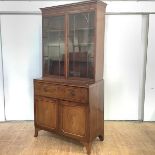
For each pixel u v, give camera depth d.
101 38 2.77
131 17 3.47
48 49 3.11
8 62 3.63
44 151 2.67
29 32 3.57
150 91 3.63
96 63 2.66
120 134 3.19
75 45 2.84
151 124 3.62
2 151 2.66
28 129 3.41
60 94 2.75
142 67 3.64
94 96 2.64
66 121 2.75
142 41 3.58
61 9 2.83
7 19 3.53
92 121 2.62
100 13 2.65
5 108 3.74
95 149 2.72
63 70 2.97
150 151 2.66
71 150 2.70
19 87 3.70
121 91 3.66
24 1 3.40
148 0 3.34
